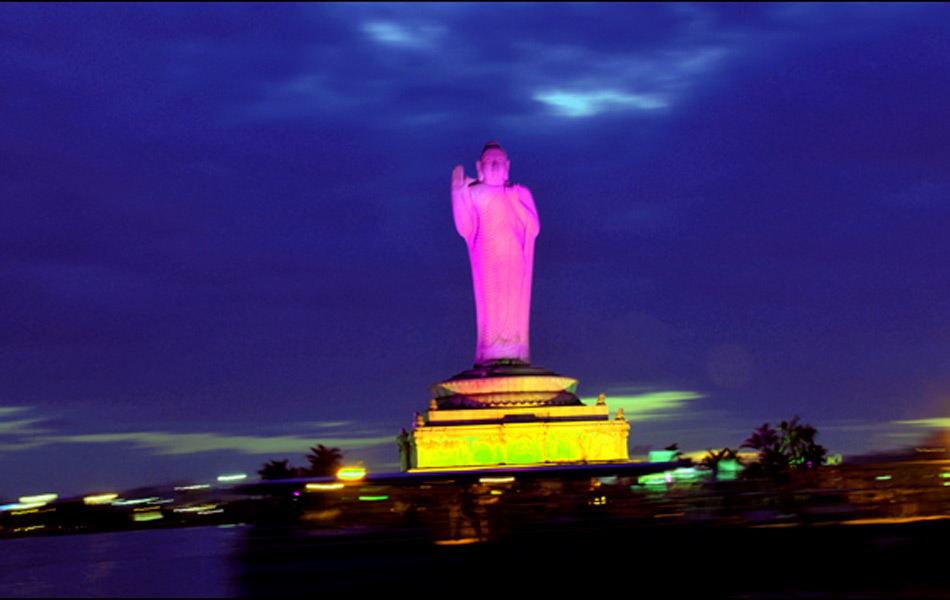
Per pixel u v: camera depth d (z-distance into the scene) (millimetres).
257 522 41406
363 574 36812
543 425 62562
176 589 36969
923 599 33906
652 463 44406
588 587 37156
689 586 37312
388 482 42094
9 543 61188
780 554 39031
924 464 46656
